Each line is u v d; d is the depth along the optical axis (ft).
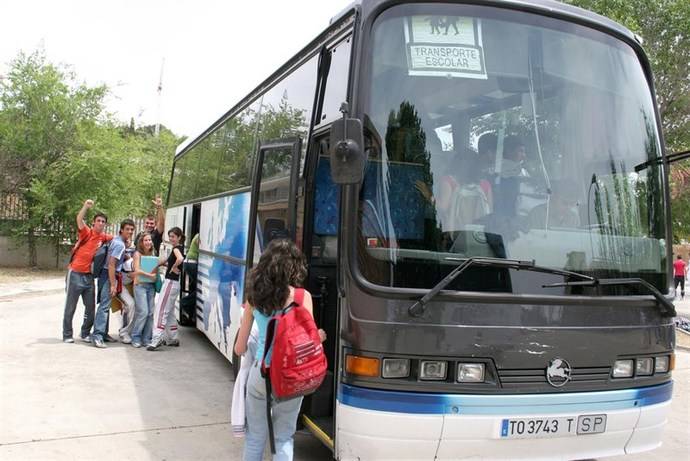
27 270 73.26
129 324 33.24
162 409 21.71
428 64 14.24
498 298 13.12
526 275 13.48
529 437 13.23
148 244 32.81
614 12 44.86
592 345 13.79
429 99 14.06
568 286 13.76
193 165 38.60
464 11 14.71
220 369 28.37
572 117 15.08
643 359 14.47
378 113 13.70
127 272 33.09
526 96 14.76
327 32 17.12
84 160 71.10
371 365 12.75
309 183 16.80
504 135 14.42
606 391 13.93
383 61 13.98
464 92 14.30
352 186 13.28
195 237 36.29
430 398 12.71
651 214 15.46
